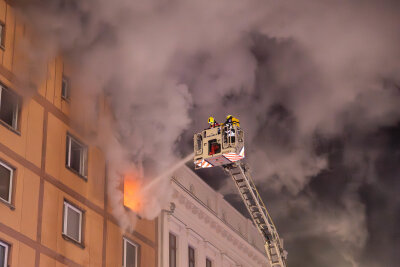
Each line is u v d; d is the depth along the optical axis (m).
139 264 35.09
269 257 37.09
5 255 25.98
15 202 27.03
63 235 29.62
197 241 42.22
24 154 28.27
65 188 30.53
